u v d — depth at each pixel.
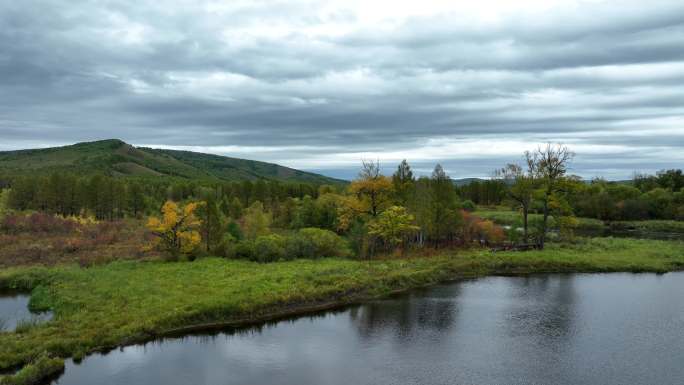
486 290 37.88
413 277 40.28
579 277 42.94
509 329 27.77
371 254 48.38
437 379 20.67
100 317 26.83
